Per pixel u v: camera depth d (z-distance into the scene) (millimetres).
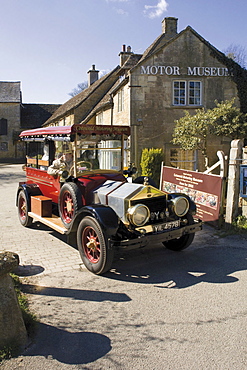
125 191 5441
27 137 8742
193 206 5918
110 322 3789
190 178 8516
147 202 5359
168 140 15344
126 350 3260
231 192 7383
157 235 5059
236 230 7246
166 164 15391
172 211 5617
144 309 4074
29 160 8828
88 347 3320
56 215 7266
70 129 5945
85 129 6125
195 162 15492
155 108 15188
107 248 4895
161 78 15172
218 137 15461
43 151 7816
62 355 3197
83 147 6270
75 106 25781
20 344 3332
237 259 5738
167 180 9531
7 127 39969
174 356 3150
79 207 5699
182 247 6156
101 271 5051
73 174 6297
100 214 4945
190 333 3525
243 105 15719
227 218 7480
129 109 15086
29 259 5965
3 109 39844
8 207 11102
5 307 3277
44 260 5910
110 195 5480
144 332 3568
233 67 15602
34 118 42469
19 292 4523
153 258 5934
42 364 3066
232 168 7371
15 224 8680
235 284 4727
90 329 3650
